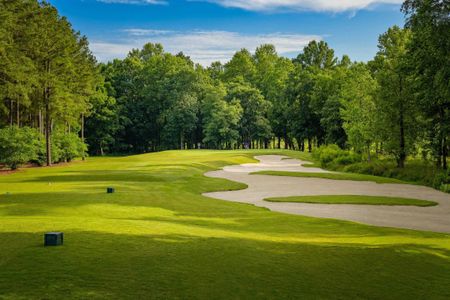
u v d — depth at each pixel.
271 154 82.00
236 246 11.63
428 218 20.42
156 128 119.19
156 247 11.09
